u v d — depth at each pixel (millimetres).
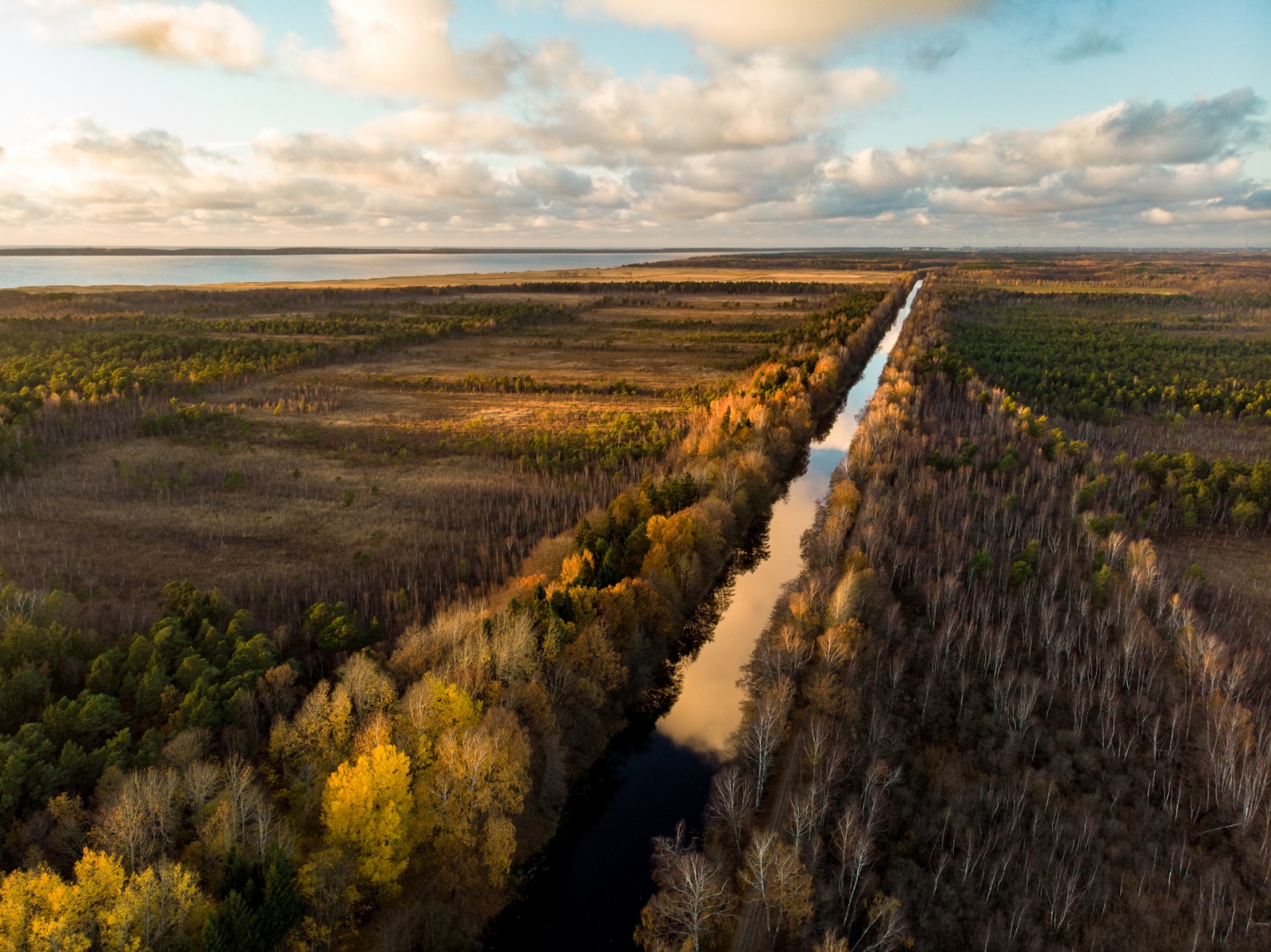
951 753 59156
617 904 50219
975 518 96312
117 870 37625
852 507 96812
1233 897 46031
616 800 58750
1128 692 64750
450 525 100375
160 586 82000
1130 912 45688
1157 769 56406
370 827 43000
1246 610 77875
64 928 35344
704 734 66438
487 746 46438
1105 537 89312
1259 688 64750
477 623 63375
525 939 47719
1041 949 43625
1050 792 54188
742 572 95188
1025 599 76625
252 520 100125
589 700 61688
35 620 67750
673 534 82625
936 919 45406
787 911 44562
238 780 45750
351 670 54844
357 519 101500
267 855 42250
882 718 61062
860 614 71750
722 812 54906
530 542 95375
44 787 46469
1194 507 97625
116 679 58094
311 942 40250
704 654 78062
